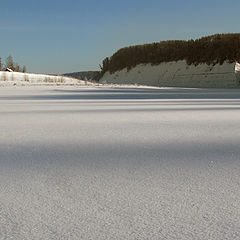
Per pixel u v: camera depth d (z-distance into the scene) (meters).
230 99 13.29
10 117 6.62
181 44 68.31
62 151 3.31
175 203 1.84
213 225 1.55
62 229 1.50
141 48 74.75
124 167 2.66
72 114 7.21
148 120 6.07
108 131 4.71
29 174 2.45
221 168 2.64
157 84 65.19
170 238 1.42
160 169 2.61
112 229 1.50
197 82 59.53
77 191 2.05
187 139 4.02
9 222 1.58
